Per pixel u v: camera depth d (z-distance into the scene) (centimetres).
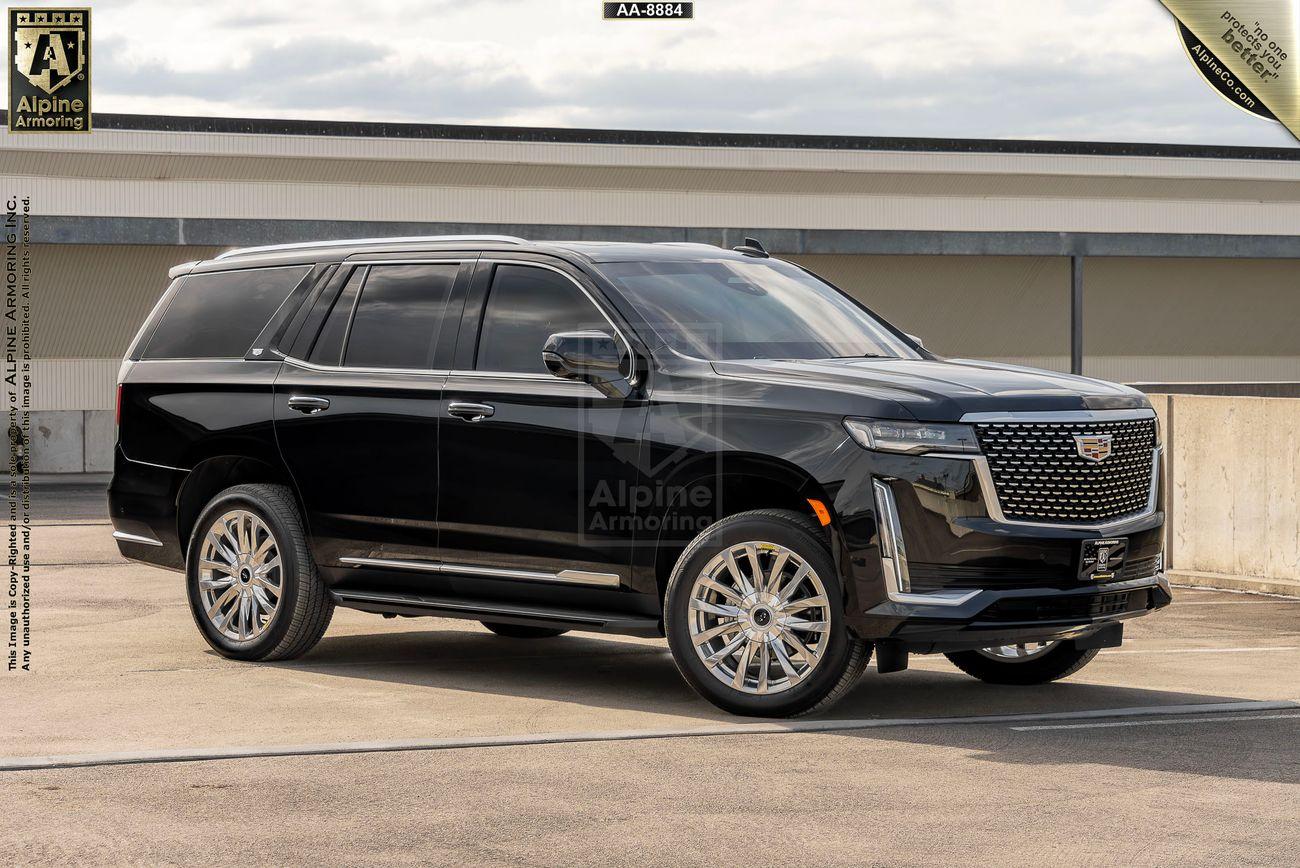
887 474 718
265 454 905
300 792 598
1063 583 732
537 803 582
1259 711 775
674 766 643
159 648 957
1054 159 5094
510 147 4606
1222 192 5209
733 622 753
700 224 4694
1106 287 4888
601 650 976
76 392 3872
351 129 4409
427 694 815
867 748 680
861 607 721
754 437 746
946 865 506
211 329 956
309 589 896
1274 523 1255
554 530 803
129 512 970
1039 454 734
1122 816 566
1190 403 1312
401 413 853
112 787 605
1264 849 523
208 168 4216
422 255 884
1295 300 5056
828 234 4406
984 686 856
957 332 4862
